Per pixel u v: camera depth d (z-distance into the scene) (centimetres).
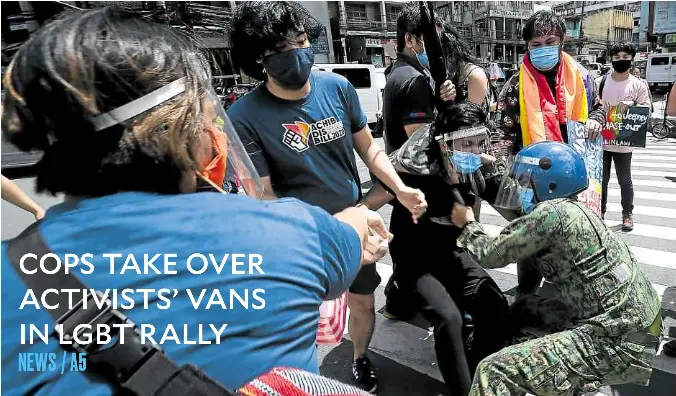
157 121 65
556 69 260
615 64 404
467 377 180
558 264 162
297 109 185
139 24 71
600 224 158
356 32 3070
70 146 65
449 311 185
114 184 66
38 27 77
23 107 65
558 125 258
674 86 328
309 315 73
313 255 76
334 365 265
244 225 69
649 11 3494
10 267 60
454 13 3403
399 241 214
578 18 4012
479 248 176
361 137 210
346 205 202
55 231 62
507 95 277
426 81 234
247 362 63
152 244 62
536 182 164
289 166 188
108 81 63
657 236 437
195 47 76
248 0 170
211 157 79
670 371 237
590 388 158
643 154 897
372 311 229
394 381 247
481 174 198
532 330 186
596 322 152
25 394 57
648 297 156
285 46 167
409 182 207
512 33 3806
